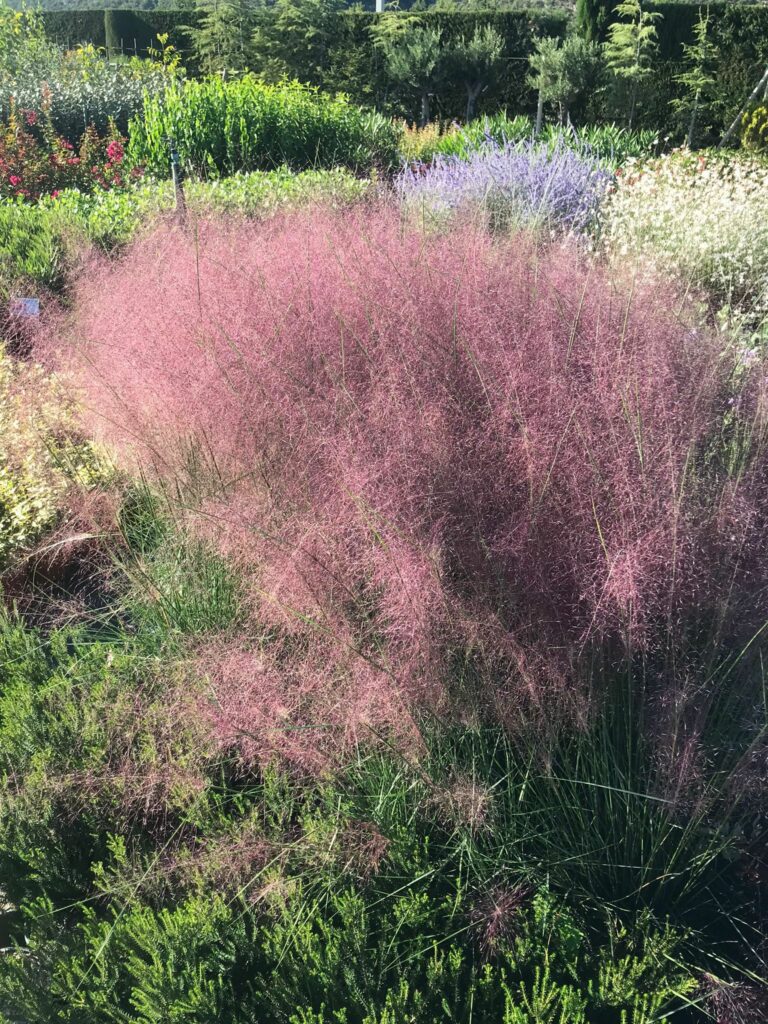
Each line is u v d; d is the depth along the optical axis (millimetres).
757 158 10570
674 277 3934
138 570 2623
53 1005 1805
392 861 1959
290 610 2104
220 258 3664
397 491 2207
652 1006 1690
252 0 19891
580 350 2568
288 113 10359
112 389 3115
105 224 6234
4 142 9914
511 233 3748
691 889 2076
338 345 2895
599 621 2035
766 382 2521
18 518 3291
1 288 4898
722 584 2111
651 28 15047
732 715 2119
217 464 2773
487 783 2002
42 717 2457
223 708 2020
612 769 2064
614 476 2168
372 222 3896
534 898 1926
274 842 1955
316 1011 1726
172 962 1729
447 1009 1648
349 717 1928
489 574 2115
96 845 2141
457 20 18625
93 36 21906
